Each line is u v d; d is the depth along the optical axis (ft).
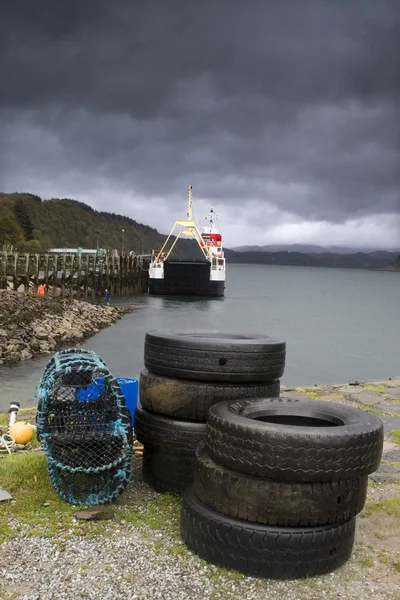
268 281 524.11
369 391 35.68
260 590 13.28
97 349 82.17
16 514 16.39
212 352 17.99
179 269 229.25
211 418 15.12
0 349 70.49
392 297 306.96
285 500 13.80
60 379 18.39
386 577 14.02
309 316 168.14
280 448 13.70
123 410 17.92
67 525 15.89
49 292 156.76
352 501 14.23
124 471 17.44
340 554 14.23
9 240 426.51
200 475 15.07
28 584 13.01
